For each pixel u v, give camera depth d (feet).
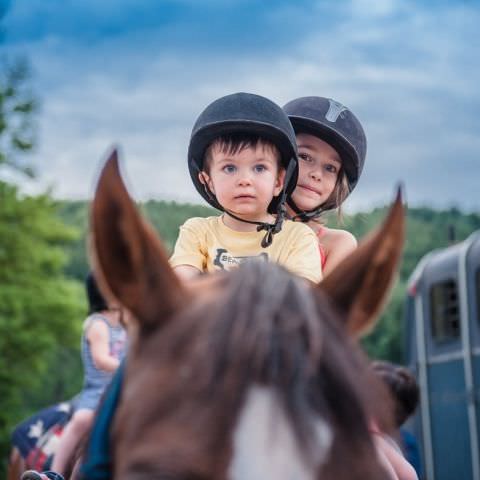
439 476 40.68
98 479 6.37
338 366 5.69
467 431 38.42
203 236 9.70
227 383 5.54
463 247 39.93
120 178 5.96
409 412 16.98
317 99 11.75
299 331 5.67
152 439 5.50
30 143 82.43
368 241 6.50
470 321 38.60
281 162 9.64
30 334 77.20
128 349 6.44
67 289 81.66
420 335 42.37
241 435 5.45
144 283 6.09
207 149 9.58
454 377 39.63
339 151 11.63
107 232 5.97
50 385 99.96
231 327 5.67
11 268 80.94
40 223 82.53
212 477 5.36
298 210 11.60
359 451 5.56
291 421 5.49
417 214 132.57
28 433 20.12
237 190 9.29
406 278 120.16
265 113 9.27
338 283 6.48
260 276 5.96
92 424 6.77
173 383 5.65
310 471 5.42
